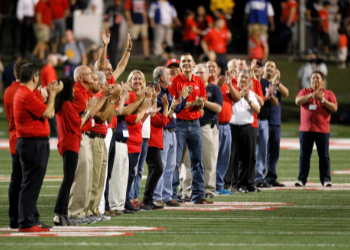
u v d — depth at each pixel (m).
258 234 24.56
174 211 30.08
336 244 22.75
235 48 98.25
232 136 36.25
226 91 35.41
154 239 23.50
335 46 95.25
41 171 24.61
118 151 28.47
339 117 76.38
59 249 21.81
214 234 24.53
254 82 37.03
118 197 28.92
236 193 36.25
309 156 38.91
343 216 28.62
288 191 36.97
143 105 28.88
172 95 32.19
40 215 29.11
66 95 25.17
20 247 22.08
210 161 34.00
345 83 86.81
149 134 30.09
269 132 38.94
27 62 24.70
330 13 95.25
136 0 86.06
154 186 30.70
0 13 91.00
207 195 34.28
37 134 24.31
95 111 25.73
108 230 25.25
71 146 25.23
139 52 94.31
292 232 24.97
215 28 70.69
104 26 76.62
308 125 38.72
